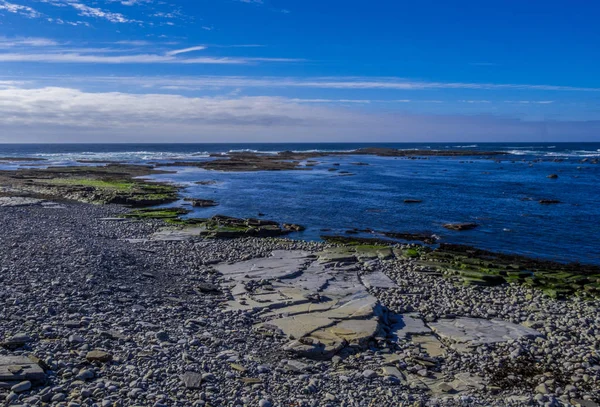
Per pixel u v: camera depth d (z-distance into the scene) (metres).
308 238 30.80
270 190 55.06
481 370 12.63
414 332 14.98
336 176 73.19
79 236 24.02
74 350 10.73
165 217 36.34
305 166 94.06
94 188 50.22
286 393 10.33
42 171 70.31
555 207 42.41
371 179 68.31
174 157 124.38
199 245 26.72
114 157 122.81
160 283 18.16
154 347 11.57
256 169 85.25
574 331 15.55
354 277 20.92
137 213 37.31
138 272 18.94
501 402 10.89
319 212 40.47
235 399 9.67
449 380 12.04
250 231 30.77
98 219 33.75
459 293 19.61
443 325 15.76
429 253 26.30
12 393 8.59
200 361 11.24
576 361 13.27
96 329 12.09
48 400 8.66
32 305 13.19
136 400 9.02
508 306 18.09
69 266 17.36
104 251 20.47
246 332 13.92
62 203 41.12
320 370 11.95
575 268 24.16
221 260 23.20
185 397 9.48
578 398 11.28
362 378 11.66
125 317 13.62
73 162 99.75
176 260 22.52
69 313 13.15
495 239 30.69
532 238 30.92
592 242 29.83
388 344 13.92
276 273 20.77
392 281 20.72
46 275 16.03
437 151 149.25
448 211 40.81
